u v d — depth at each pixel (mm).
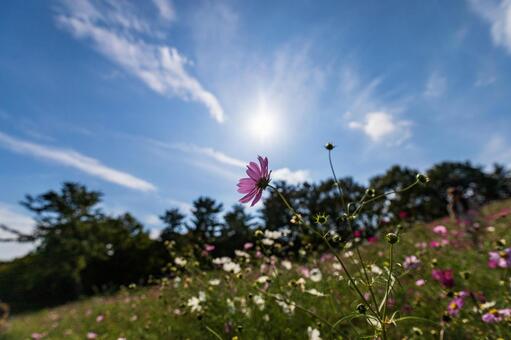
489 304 2506
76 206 32812
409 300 2902
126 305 7574
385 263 1748
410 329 2484
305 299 3150
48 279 29156
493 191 48531
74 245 30016
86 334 5934
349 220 1641
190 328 3631
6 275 30203
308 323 2854
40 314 15164
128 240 31109
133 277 29656
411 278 3154
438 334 2436
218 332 3154
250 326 2971
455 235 6422
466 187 47656
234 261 4430
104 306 9250
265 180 1790
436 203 25922
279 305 2861
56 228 31297
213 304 3738
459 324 2461
